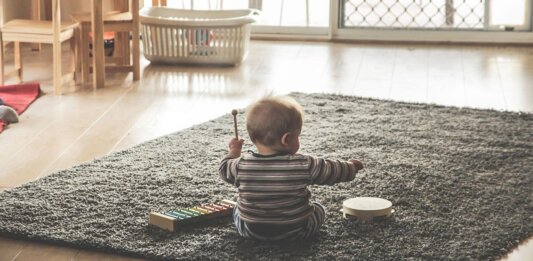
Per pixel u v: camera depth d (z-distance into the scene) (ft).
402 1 19.04
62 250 8.04
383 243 7.99
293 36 19.34
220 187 9.57
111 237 8.14
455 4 18.86
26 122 12.61
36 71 16.06
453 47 18.43
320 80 15.40
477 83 15.14
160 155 10.78
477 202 9.08
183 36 16.40
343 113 12.94
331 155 10.75
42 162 10.77
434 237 8.14
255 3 19.56
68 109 13.38
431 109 13.19
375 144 11.28
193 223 8.45
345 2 19.24
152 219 8.41
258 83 15.20
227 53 16.46
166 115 13.06
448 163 10.41
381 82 15.24
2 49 14.52
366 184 9.62
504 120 12.53
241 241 8.06
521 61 16.98
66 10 19.47
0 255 7.95
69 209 8.86
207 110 13.35
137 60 15.33
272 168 7.79
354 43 18.94
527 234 8.28
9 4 18.53
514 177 9.91
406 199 9.16
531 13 18.57
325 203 9.04
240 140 8.43
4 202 9.04
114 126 12.45
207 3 19.62
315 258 7.68
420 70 16.19
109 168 10.24
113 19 15.02
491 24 18.78
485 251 7.83
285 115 7.75
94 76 14.78
